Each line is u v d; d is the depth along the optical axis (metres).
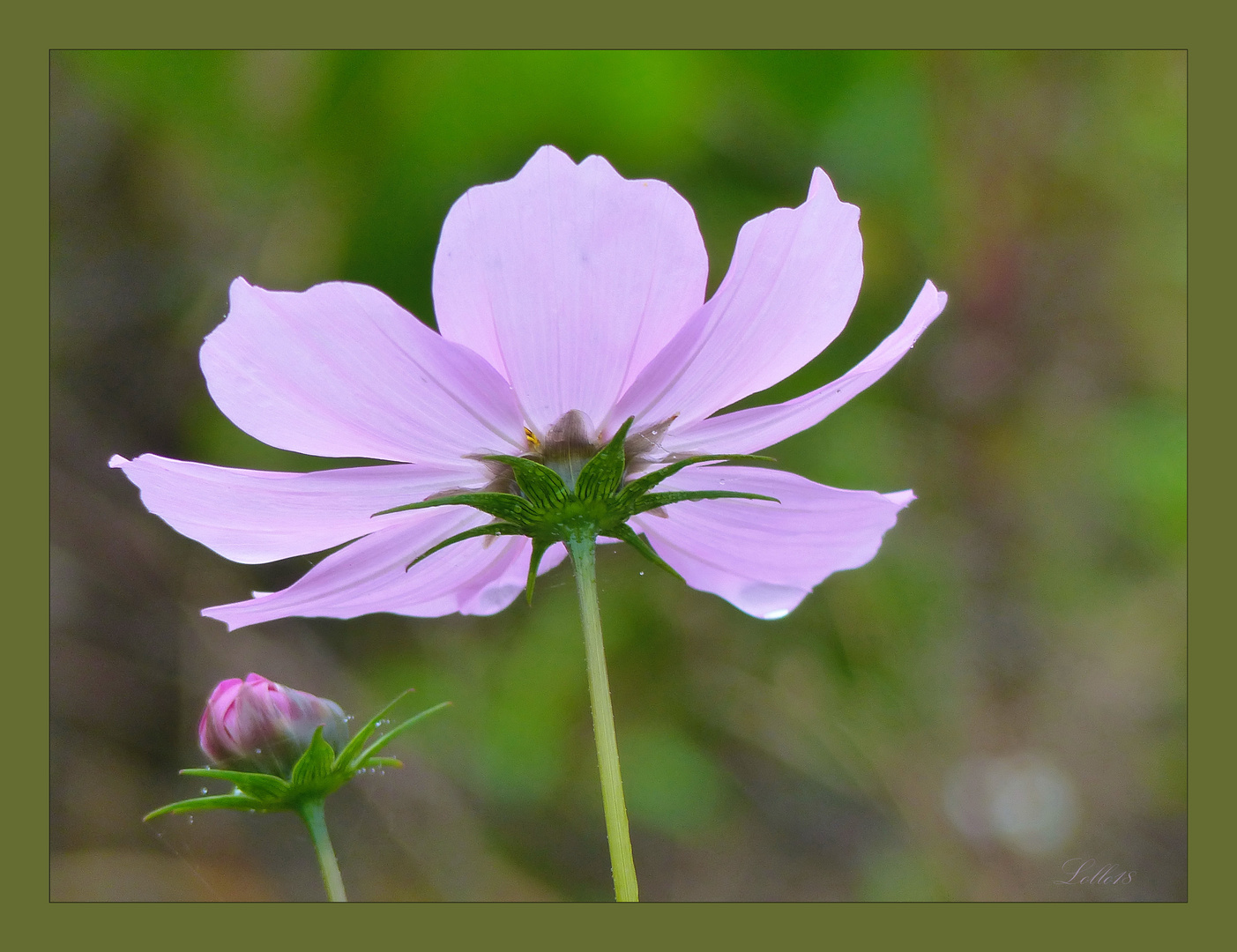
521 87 1.18
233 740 0.64
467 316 0.63
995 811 1.09
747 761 1.16
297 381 0.63
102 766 1.12
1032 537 1.21
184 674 1.16
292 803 0.64
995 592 1.19
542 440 0.64
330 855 0.64
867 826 1.12
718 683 1.19
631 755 1.15
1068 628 1.17
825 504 0.65
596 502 0.64
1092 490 1.23
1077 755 1.13
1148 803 1.11
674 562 0.67
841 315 0.64
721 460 0.65
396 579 0.65
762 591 0.67
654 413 0.64
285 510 0.64
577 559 0.64
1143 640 1.18
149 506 0.64
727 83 1.21
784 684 1.17
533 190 0.62
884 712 1.15
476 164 1.22
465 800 1.13
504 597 0.67
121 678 1.15
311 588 0.65
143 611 1.17
